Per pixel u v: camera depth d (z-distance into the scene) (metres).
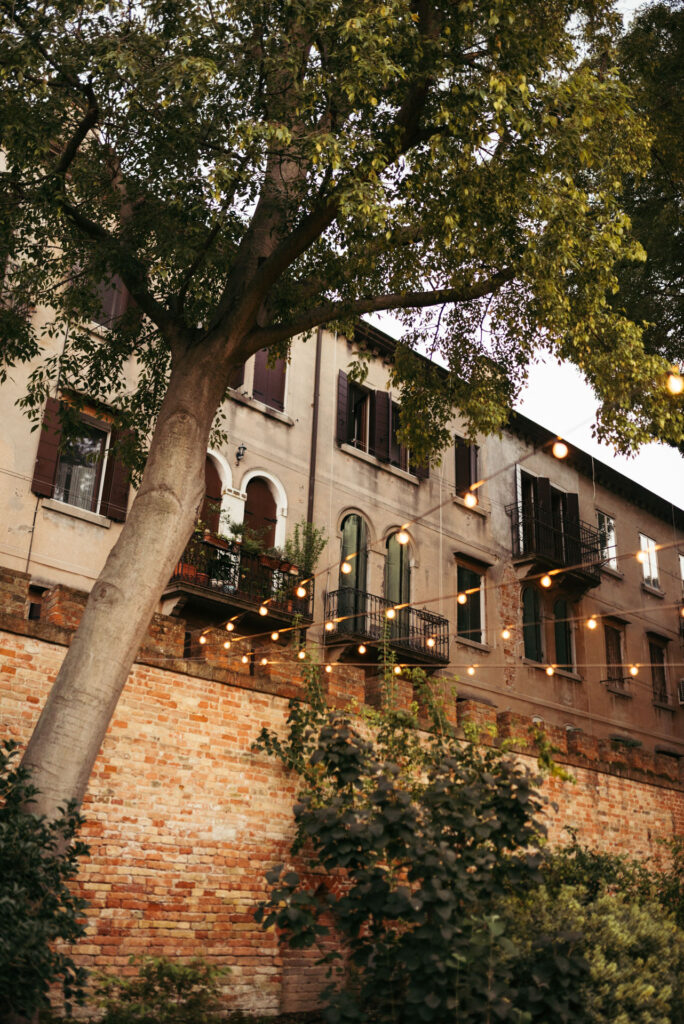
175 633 10.53
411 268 12.61
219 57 9.66
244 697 10.62
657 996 7.00
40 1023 7.77
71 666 8.18
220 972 8.09
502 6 9.65
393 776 8.05
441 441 13.84
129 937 8.96
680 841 13.49
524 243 10.70
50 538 16.47
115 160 10.95
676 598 30.58
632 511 29.94
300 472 20.88
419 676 12.10
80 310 11.85
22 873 6.44
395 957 6.84
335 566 20.84
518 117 9.59
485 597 24.00
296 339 21.78
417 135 10.82
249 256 10.55
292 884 7.32
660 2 16.09
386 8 9.23
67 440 12.07
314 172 10.03
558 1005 6.47
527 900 7.54
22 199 10.34
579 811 14.20
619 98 10.70
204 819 9.84
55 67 9.48
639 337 11.46
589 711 25.84
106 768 9.31
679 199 17.23
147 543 8.74
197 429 9.43
